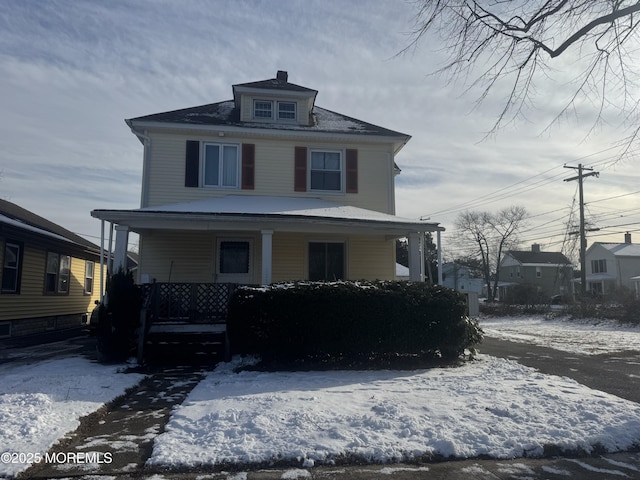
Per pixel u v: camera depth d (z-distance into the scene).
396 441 4.84
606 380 7.97
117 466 4.32
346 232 12.16
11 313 14.09
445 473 4.29
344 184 14.80
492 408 5.88
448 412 5.71
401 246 34.59
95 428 5.41
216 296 10.55
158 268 13.48
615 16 6.64
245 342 9.04
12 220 13.37
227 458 4.42
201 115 14.96
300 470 4.32
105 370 8.59
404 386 7.23
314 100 15.95
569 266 56.41
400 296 9.31
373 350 9.16
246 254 13.95
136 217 10.68
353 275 14.47
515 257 60.44
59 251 17.69
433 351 9.47
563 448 4.81
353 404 6.12
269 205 12.91
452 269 66.12
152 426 5.48
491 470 4.36
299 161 14.65
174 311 10.52
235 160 14.42
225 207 12.23
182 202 13.77
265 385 7.35
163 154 13.95
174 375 8.44
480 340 9.97
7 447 4.53
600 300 27.36
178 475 4.17
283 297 9.09
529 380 7.63
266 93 14.91
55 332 16.97
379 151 15.18
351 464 4.46
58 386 7.01
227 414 5.58
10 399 6.13
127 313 9.73
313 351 9.07
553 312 25.92
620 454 4.80
